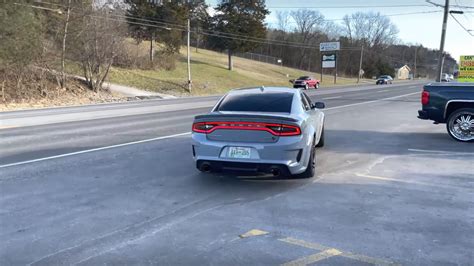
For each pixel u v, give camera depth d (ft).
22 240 14.28
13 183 21.35
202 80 159.22
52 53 104.99
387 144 33.19
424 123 47.16
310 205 17.89
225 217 16.48
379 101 84.69
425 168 24.79
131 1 158.92
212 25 200.03
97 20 109.91
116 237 14.52
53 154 29.01
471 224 15.69
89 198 18.92
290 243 13.94
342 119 51.37
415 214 16.74
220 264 12.47
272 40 351.05
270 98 23.44
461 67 80.43
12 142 34.32
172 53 170.60
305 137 20.94
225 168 20.62
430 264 12.48
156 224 15.74
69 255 13.14
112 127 44.45
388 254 13.14
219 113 21.70
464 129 34.24
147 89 128.77
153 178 22.44
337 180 22.03
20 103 87.15
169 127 44.16
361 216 16.52
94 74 114.11
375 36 404.98
